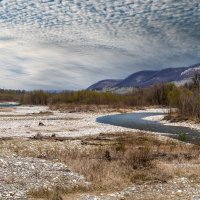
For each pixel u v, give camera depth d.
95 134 44.00
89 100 135.62
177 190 17.50
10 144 32.25
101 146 32.06
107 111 102.19
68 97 145.62
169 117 70.00
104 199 15.82
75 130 49.97
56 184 18.09
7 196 15.70
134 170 21.22
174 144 34.44
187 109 71.31
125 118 77.25
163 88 141.75
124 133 44.09
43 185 17.77
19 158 24.36
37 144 32.78
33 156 26.42
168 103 132.62
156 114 91.88
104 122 66.12
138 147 31.59
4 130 49.06
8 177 18.84
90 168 21.19
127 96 142.88
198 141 39.19
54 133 42.97
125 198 16.02
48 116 81.81
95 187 17.88
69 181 18.75
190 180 19.58
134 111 106.00
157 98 140.25
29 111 102.50
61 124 59.47
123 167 21.66
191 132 50.41
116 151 28.20
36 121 66.19
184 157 26.48
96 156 25.56
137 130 50.25
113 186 18.11
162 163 23.61
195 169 22.09
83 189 17.52
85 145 33.06
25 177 19.11
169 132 50.25
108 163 22.73
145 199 15.85
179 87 143.38
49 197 15.84
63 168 21.62
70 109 108.75
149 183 18.83
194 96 77.44
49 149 30.02
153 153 27.47
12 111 102.00
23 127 53.94
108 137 40.00
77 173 20.59
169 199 15.93
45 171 20.61
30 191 16.56
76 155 26.03
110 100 135.88
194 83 144.88
